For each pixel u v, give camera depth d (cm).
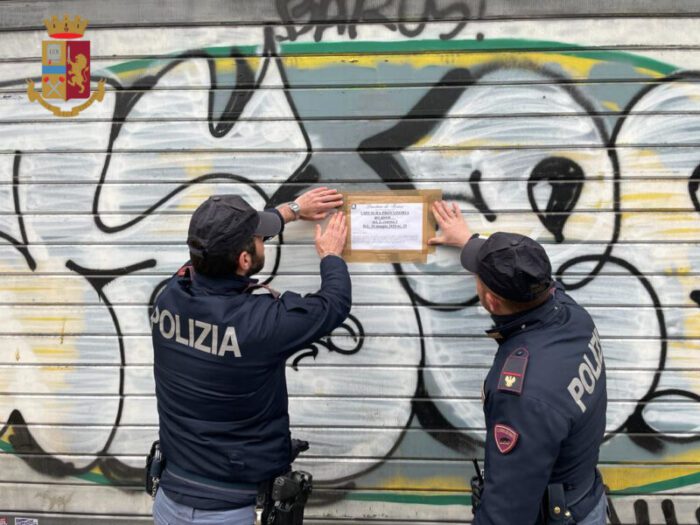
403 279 285
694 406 283
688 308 278
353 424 296
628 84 267
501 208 277
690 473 286
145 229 290
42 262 295
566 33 266
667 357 281
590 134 271
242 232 203
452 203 278
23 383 303
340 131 278
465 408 291
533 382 179
